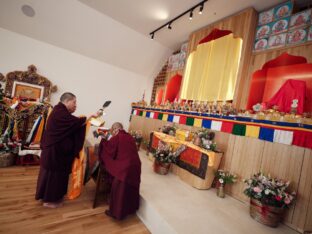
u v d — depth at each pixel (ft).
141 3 11.67
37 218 6.07
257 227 6.56
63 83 16.11
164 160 10.14
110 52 17.10
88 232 5.85
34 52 14.58
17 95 13.85
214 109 10.59
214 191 9.25
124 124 19.88
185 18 12.50
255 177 7.42
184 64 15.67
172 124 13.53
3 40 13.37
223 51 11.93
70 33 14.79
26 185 8.09
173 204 7.19
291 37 9.05
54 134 6.40
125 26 15.05
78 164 7.50
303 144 6.73
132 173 6.72
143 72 19.75
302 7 9.61
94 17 13.87
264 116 8.00
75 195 7.63
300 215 6.68
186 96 14.44
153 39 16.66
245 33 10.49
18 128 10.95
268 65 10.16
